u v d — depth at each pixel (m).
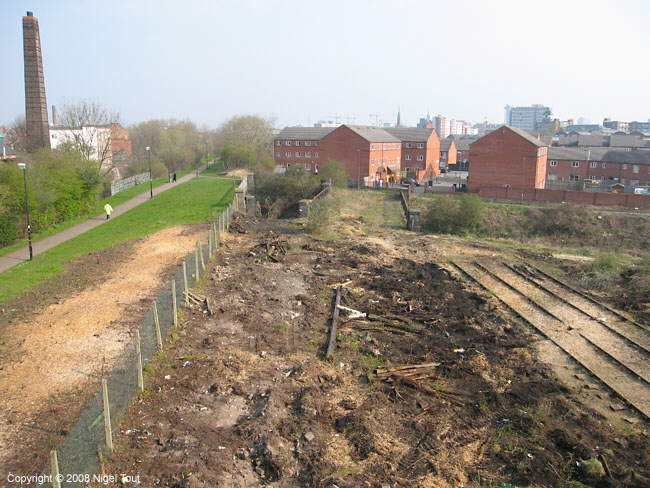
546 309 18.70
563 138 125.00
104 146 69.25
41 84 57.88
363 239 29.62
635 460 10.17
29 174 31.81
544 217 42.75
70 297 17.17
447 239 31.66
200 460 9.23
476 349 15.12
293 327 15.87
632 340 16.00
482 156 61.62
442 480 9.38
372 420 11.03
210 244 21.97
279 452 9.70
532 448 10.44
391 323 16.66
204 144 114.56
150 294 17.38
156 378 11.92
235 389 11.77
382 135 77.50
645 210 46.03
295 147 78.94
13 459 8.66
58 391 10.96
